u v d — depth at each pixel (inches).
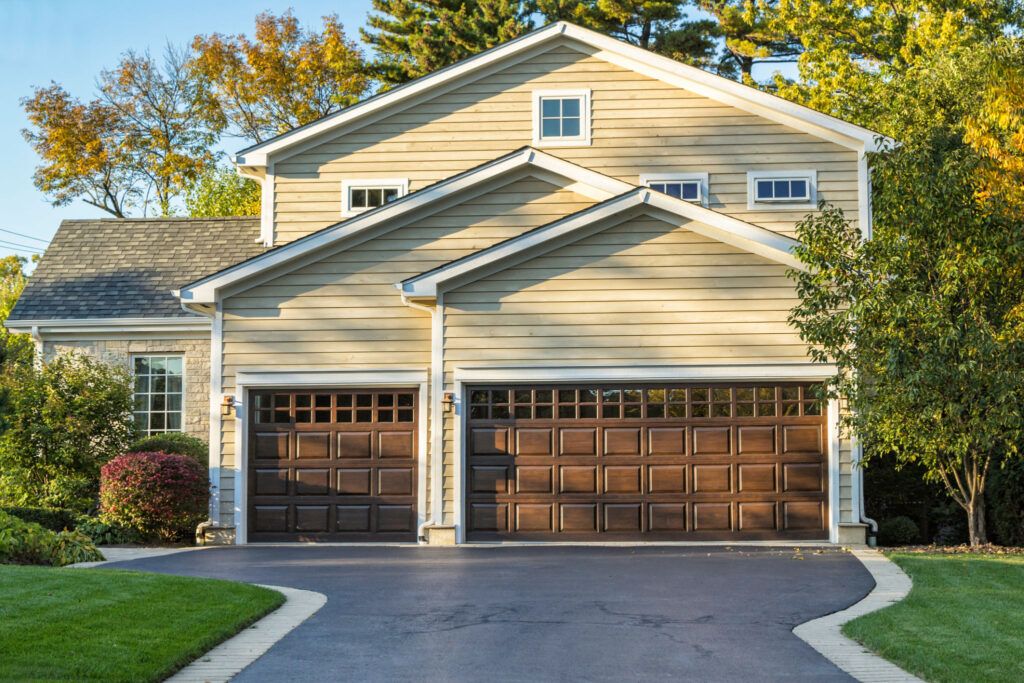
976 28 1153.4
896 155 589.9
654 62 766.5
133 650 311.3
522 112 776.9
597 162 767.7
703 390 658.8
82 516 672.4
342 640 349.7
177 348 789.2
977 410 542.0
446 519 656.4
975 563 511.8
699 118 765.3
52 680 273.7
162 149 1562.5
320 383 678.5
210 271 822.5
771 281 651.5
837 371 644.1
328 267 690.8
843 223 593.3
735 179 758.5
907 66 1239.5
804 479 653.3
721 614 396.8
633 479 657.0
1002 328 548.1
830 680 299.7
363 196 779.4
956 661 312.0
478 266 651.5
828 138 755.4
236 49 1547.7
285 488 678.5
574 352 655.8
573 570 516.1
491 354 657.6
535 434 660.7
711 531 653.3
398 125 782.5
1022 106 609.3
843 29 1355.8
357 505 674.8
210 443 679.1
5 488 718.5
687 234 656.4
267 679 299.6
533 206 714.2
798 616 392.8
